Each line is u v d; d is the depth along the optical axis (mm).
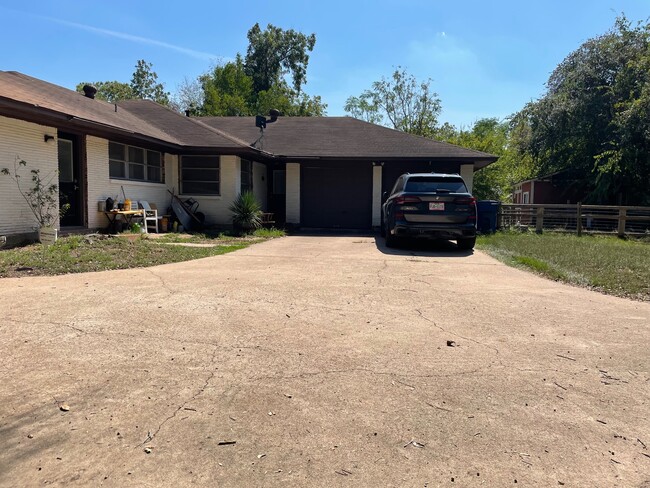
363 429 2781
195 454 2506
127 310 5094
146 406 3004
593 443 2668
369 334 4477
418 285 6758
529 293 6367
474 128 41406
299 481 2299
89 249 9086
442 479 2330
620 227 16406
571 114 24031
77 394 3148
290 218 18109
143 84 52625
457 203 10562
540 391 3309
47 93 11812
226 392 3217
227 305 5383
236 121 21016
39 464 2396
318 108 50156
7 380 3342
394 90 41094
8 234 9398
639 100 19641
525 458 2514
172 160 15711
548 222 17438
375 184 17750
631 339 4438
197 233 14312
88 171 11742
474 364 3781
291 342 4211
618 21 23734
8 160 9469
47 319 4719
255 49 50438
